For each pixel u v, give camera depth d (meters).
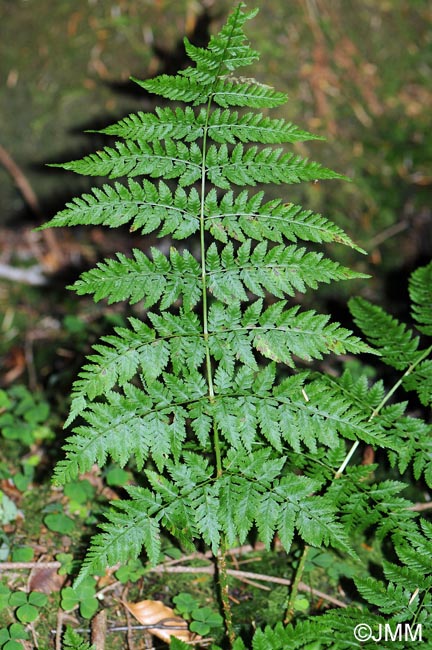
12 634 1.07
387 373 1.40
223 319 1.03
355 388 1.10
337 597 1.15
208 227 1.03
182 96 1.04
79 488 1.23
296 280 1.02
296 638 0.98
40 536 1.19
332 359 1.42
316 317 1.01
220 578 1.07
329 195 1.64
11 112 1.67
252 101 1.03
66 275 1.75
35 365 1.55
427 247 1.66
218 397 1.02
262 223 1.03
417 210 1.68
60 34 1.66
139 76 1.64
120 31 1.64
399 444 1.07
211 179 1.03
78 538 1.19
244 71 1.62
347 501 1.05
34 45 1.66
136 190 1.03
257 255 1.03
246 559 1.19
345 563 1.18
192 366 1.02
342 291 1.58
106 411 1.00
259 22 1.65
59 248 1.79
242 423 1.01
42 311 1.67
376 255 1.64
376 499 1.05
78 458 0.99
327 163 1.65
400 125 1.74
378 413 1.10
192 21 1.63
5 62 1.66
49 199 1.75
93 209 1.02
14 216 1.82
